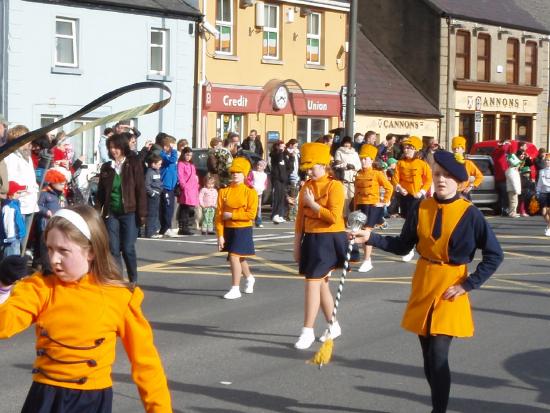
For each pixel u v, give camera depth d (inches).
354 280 585.6
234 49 1348.4
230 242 515.2
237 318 461.4
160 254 698.2
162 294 528.4
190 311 478.3
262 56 1387.8
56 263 180.5
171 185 828.0
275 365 368.8
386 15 1760.6
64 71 1129.4
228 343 406.3
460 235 275.6
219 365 367.6
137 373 185.8
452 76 1745.8
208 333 426.0
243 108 1352.1
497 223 1061.1
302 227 399.5
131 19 1197.1
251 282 534.3
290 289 550.0
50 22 1115.3
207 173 868.0
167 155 829.2
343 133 1198.3
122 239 503.8
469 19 1771.7
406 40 1744.6
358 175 631.2
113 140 497.4
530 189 1198.3
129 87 179.6
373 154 629.9
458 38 1774.1
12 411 302.2
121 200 497.0
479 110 1732.3
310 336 398.3
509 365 373.4
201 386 335.6
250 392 328.5
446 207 279.1
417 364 372.8
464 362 377.1
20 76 1093.1
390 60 1753.2
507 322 461.7
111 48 1178.0
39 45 1107.9
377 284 569.3
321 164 393.4
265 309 485.7
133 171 500.1
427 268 279.1
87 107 177.5
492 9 1865.2
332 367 366.3
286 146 1012.5
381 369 364.2
